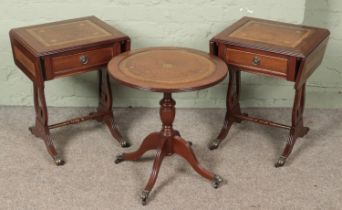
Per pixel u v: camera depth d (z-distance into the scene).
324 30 2.85
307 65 2.60
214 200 2.54
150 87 2.28
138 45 3.31
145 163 2.83
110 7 3.18
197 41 3.31
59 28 2.86
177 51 2.72
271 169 2.80
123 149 2.97
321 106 3.50
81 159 2.86
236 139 3.09
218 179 2.61
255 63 2.67
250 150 2.98
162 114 2.63
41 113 2.87
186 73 2.43
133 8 3.18
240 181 2.69
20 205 2.48
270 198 2.56
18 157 2.86
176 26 3.25
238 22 2.97
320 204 2.53
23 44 2.64
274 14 3.22
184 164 2.83
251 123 3.27
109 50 2.74
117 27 3.25
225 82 3.38
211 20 3.24
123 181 2.68
